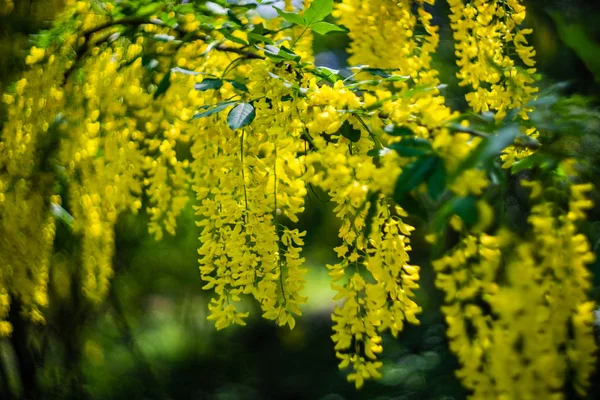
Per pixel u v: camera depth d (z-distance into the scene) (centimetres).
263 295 129
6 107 148
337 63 281
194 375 337
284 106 128
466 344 116
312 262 470
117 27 141
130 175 142
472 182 110
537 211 118
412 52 147
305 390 345
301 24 132
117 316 224
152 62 134
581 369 116
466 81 142
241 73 137
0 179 144
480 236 116
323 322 451
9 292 155
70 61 140
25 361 188
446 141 111
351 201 125
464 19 146
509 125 112
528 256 113
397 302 126
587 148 118
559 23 106
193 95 137
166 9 139
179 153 183
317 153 123
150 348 303
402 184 111
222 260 130
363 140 125
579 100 117
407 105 123
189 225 227
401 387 296
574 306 116
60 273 178
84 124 141
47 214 149
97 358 213
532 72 140
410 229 126
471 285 116
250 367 370
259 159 129
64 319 196
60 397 198
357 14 144
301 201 129
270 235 128
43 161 149
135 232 217
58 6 145
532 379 112
